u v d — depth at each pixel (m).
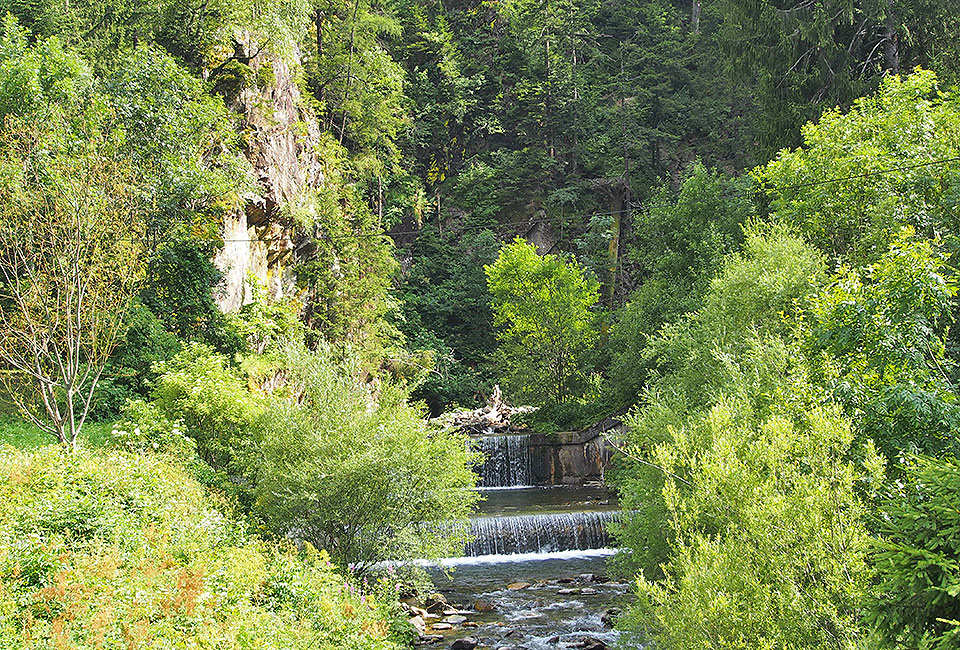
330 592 11.44
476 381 49.94
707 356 16.39
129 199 16.27
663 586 11.27
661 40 66.12
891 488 7.00
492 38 68.69
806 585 6.25
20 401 14.60
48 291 13.74
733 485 6.93
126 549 9.62
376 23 48.31
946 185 16.62
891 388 7.57
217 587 9.30
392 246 45.16
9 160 14.76
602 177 60.50
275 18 32.19
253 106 31.78
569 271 40.62
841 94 27.14
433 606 15.78
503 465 33.19
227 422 17.05
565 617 15.22
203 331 24.14
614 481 16.72
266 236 32.22
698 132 61.97
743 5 29.66
